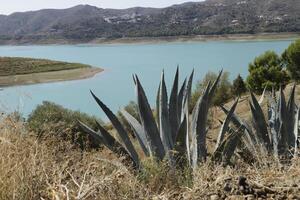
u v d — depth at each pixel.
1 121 3.15
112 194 2.67
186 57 141.75
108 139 4.50
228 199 2.80
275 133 5.55
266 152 4.95
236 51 154.75
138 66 121.62
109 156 4.36
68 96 61.06
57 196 2.43
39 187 2.64
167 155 4.02
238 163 4.23
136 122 5.09
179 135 4.47
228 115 4.95
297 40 32.12
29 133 3.26
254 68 32.25
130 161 4.39
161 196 2.92
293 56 31.28
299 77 31.34
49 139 3.55
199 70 93.00
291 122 5.64
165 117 4.91
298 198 2.80
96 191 2.68
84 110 41.00
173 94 5.16
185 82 5.28
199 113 4.68
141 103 4.74
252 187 2.96
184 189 3.23
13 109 3.26
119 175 3.10
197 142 4.59
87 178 3.03
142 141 4.96
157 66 117.44
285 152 5.05
